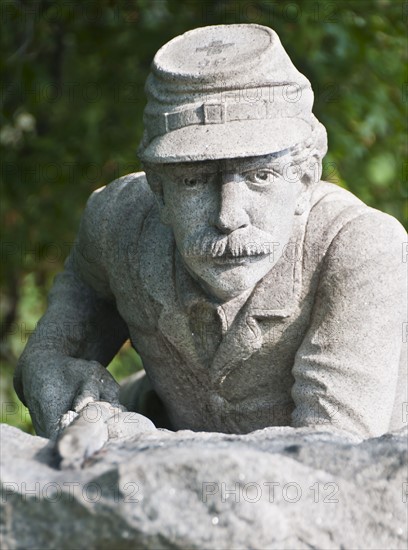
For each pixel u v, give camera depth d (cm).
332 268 661
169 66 651
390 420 696
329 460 563
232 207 632
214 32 680
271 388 691
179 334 688
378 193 1311
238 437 594
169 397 722
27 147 1310
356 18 1225
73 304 758
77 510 537
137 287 700
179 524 530
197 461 531
